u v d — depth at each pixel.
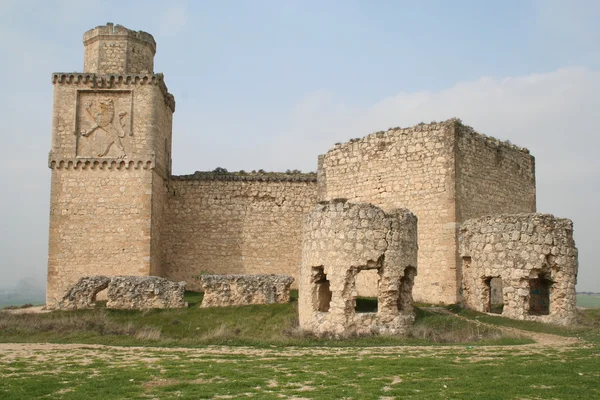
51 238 35.19
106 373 14.39
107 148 35.78
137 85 36.25
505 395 11.62
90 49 38.12
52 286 34.78
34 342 21.14
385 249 21.17
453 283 29.25
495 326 22.09
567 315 23.17
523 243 23.36
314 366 14.88
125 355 17.44
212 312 26.70
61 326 23.59
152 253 35.75
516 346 18.03
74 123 35.81
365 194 34.06
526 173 36.25
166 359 16.47
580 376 13.16
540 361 15.05
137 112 36.12
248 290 28.33
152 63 39.38
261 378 13.48
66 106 35.97
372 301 27.17
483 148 32.53
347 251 20.98
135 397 12.02
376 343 19.30
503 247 23.78
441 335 20.42
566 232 23.84
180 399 11.71
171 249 39.12
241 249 39.31
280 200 39.72
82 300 27.84
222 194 39.69
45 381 13.52
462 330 21.20
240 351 18.14
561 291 23.30
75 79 36.03
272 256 39.34
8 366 15.59
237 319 25.55
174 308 27.48
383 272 21.20
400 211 22.05
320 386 12.62
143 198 35.50
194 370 14.59
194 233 39.38
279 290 28.52
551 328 21.78
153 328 23.88
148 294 27.66
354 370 14.21
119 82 36.16
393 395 11.74
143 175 35.72
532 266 23.11
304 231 22.77
